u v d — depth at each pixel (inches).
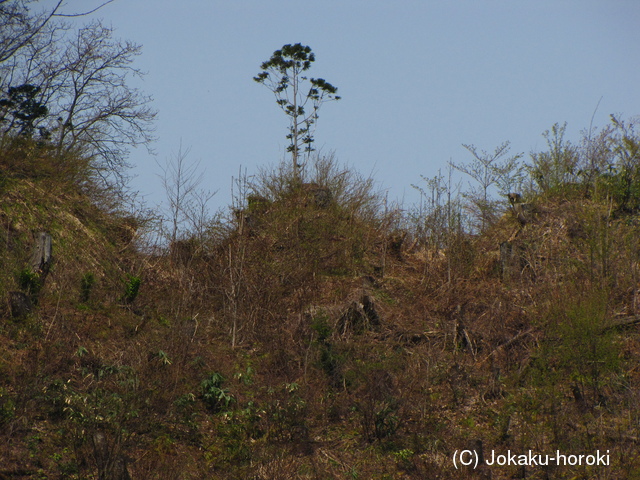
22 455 382.3
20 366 447.2
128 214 725.3
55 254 607.5
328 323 583.8
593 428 461.7
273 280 645.3
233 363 538.9
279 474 413.1
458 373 537.0
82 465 384.2
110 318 553.0
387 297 677.3
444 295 650.2
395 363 534.0
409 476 429.4
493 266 705.0
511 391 507.2
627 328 563.2
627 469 421.4
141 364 478.9
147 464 399.5
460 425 487.2
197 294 628.4
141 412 439.8
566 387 502.3
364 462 444.5
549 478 426.3
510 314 594.6
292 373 528.1
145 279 645.9
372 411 472.4
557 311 535.2
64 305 547.8
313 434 468.4
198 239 685.3
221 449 438.0
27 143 708.0
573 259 630.5
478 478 422.3
